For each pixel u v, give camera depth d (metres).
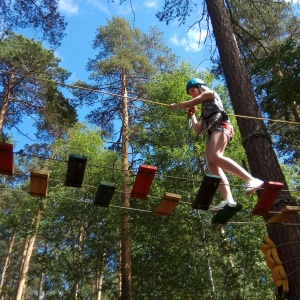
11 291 21.66
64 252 9.89
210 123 3.48
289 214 3.44
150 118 9.96
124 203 9.70
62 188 10.54
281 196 4.56
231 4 8.71
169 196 3.24
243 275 8.26
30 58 13.31
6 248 23.53
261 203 3.39
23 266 16.61
